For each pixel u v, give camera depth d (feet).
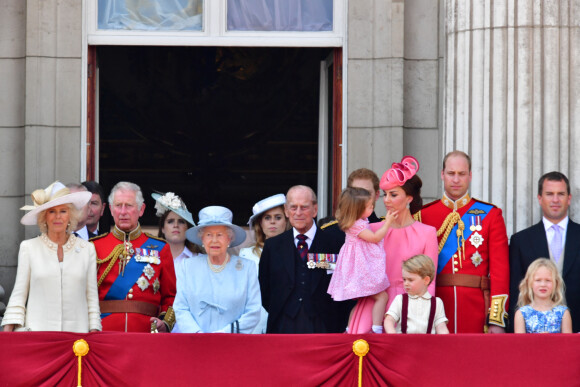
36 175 112.68
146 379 77.36
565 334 77.87
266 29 118.11
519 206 105.91
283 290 85.15
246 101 240.94
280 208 94.53
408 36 116.06
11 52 114.73
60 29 114.01
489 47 107.76
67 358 77.36
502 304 86.02
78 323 80.94
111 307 85.20
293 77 238.68
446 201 90.07
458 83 109.60
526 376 77.41
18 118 114.62
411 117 115.44
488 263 88.63
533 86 106.73
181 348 77.66
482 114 107.55
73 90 113.80
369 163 114.52
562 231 91.61
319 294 85.25
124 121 241.14
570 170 106.42
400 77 114.21
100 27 116.57
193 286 83.71
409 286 81.87
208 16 117.60
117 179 249.34
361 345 77.05
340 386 77.41
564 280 89.61
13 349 77.00
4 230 113.80
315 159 250.57
